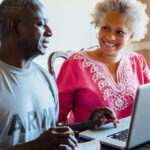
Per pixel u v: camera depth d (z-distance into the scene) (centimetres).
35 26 102
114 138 124
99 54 172
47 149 95
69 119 173
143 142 115
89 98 160
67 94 163
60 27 282
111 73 170
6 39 102
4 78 100
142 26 177
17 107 100
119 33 165
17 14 100
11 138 99
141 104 105
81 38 308
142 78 182
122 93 164
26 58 106
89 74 164
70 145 96
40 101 108
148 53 391
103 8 171
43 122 110
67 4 287
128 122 146
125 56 179
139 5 171
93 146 114
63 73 169
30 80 108
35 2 104
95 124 135
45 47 108
